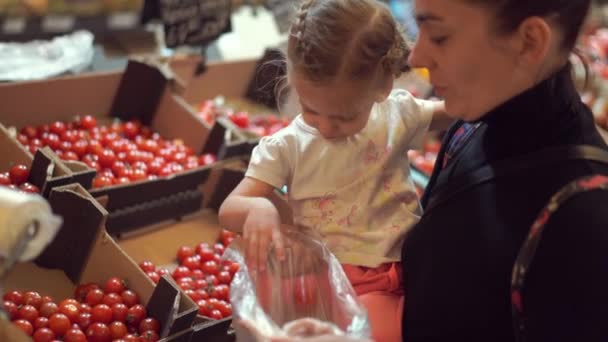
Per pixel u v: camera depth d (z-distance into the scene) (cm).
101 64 276
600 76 307
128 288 165
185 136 235
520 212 107
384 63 121
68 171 172
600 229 100
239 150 215
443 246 115
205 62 275
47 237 91
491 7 99
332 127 124
